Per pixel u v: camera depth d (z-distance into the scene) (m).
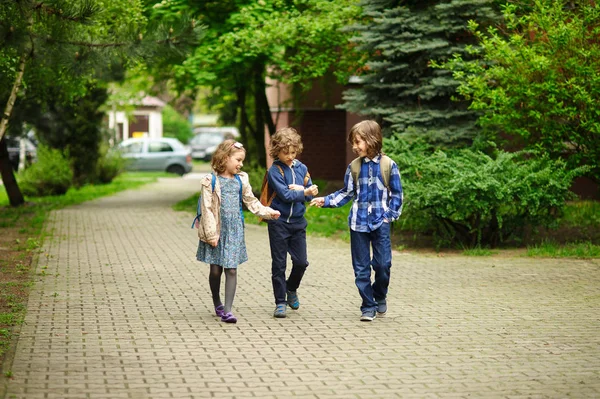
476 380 5.95
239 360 6.48
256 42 19.06
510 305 8.72
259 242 14.12
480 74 14.95
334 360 6.50
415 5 16.61
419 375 6.07
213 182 7.84
